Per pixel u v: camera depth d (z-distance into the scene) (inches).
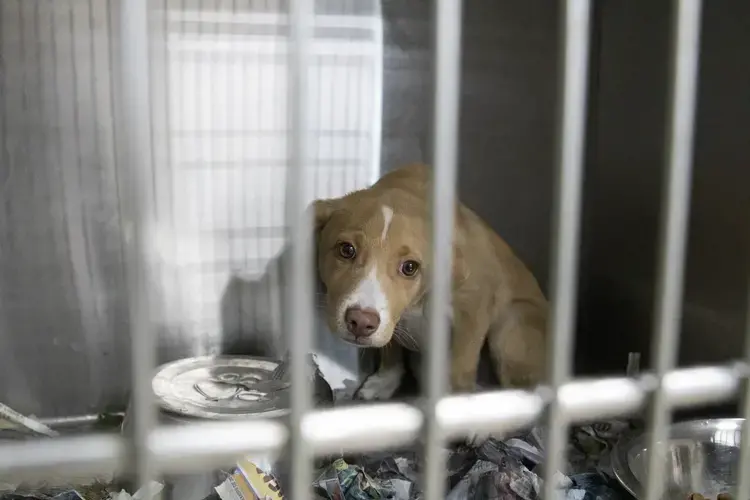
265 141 42.4
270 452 18.2
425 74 44.1
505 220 46.9
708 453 33.3
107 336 41.3
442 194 18.1
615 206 44.6
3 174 39.0
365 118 43.8
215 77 41.2
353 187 44.1
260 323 43.7
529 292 40.9
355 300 33.7
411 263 35.4
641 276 42.0
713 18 36.2
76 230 40.3
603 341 45.8
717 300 36.2
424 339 38.4
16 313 40.1
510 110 45.8
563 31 18.6
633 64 42.5
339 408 19.1
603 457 34.6
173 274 42.2
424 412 19.2
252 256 43.2
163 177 41.3
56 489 27.1
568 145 18.8
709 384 21.5
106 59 39.3
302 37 16.5
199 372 37.5
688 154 20.1
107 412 41.3
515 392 20.4
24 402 40.7
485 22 44.6
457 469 31.7
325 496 29.7
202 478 27.3
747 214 34.3
